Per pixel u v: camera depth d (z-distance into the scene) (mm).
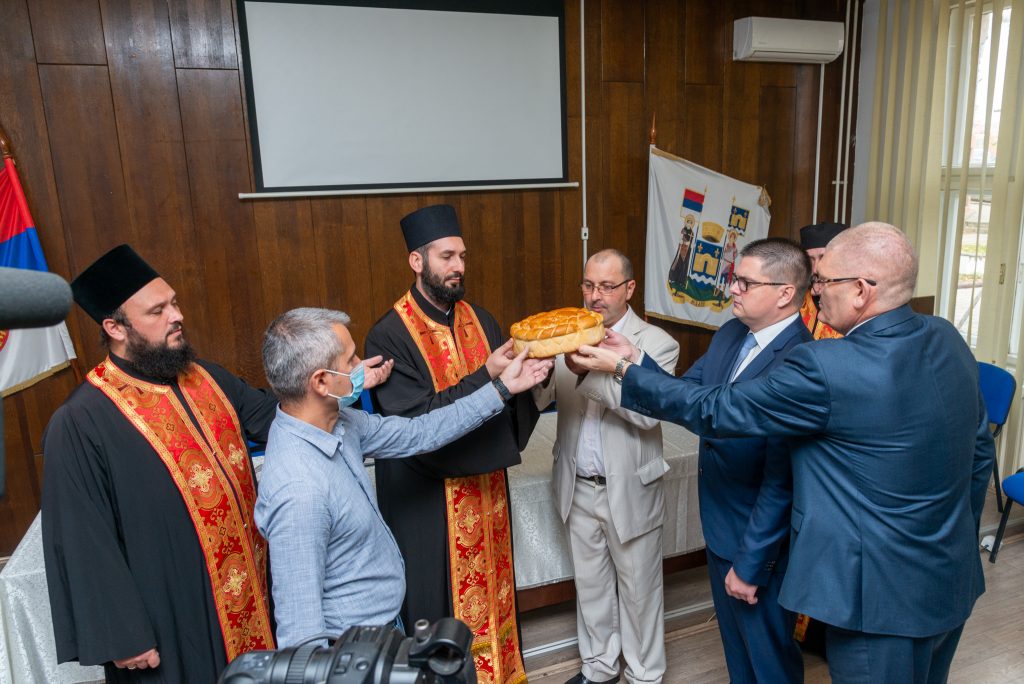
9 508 3172
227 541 1551
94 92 3014
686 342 4227
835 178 4383
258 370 3447
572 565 2232
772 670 1698
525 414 1883
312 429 1233
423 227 1760
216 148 3205
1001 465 3541
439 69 3445
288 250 3389
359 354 3582
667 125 3963
